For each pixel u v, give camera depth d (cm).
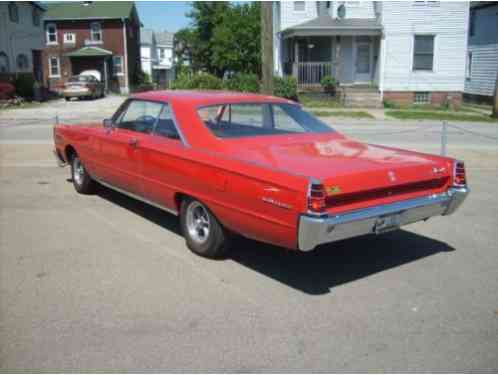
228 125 555
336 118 2056
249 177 448
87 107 2681
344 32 2498
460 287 463
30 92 3166
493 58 2855
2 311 410
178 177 532
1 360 341
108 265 506
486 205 747
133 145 602
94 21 4647
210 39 4147
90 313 407
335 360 344
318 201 400
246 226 462
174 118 559
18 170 965
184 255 535
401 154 514
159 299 432
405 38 2553
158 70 7106
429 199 482
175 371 330
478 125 1870
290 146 523
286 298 437
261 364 338
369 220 436
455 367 336
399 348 359
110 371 330
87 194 782
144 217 668
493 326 391
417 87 2606
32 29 3744
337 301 432
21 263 510
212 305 423
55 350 354
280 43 2753
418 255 544
